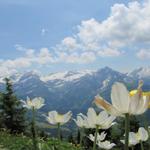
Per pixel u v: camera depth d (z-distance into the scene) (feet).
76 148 5.23
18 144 5.41
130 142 1.59
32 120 1.51
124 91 0.89
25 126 15.60
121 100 0.88
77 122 1.75
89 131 2.72
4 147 5.38
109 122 1.43
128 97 0.88
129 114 0.89
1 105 16.42
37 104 2.20
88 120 1.42
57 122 1.75
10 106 16.21
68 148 5.04
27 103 2.24
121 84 0.89
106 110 0.89
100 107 0.90
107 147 2.10
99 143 2.12
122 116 0.89
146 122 1.15
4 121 15.78
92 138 2.13
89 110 1.45
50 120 1.76
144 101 0.89
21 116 15.81
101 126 1.43
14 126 15.72
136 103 0.88
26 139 6.00
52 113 1.76
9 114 15.92
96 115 1.43
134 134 1.58
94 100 0.90
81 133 1.76
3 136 6.63
